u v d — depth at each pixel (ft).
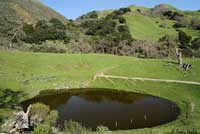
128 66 282.36
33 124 91.81
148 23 587.27
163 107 185.88
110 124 145.59
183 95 210.79
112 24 539.29
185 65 271.08
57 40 439.22
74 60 289.74
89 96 214.90
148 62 292.81
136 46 417.90
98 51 417.28
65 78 248.93
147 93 224.94
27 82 224.74
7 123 87.10
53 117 115.75
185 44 450.71
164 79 246.68
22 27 461.37
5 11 557.74
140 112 172.24
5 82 212.43
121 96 217.77
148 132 121.29
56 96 211.20
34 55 287.89
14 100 184.24
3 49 329.31
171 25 609.42
